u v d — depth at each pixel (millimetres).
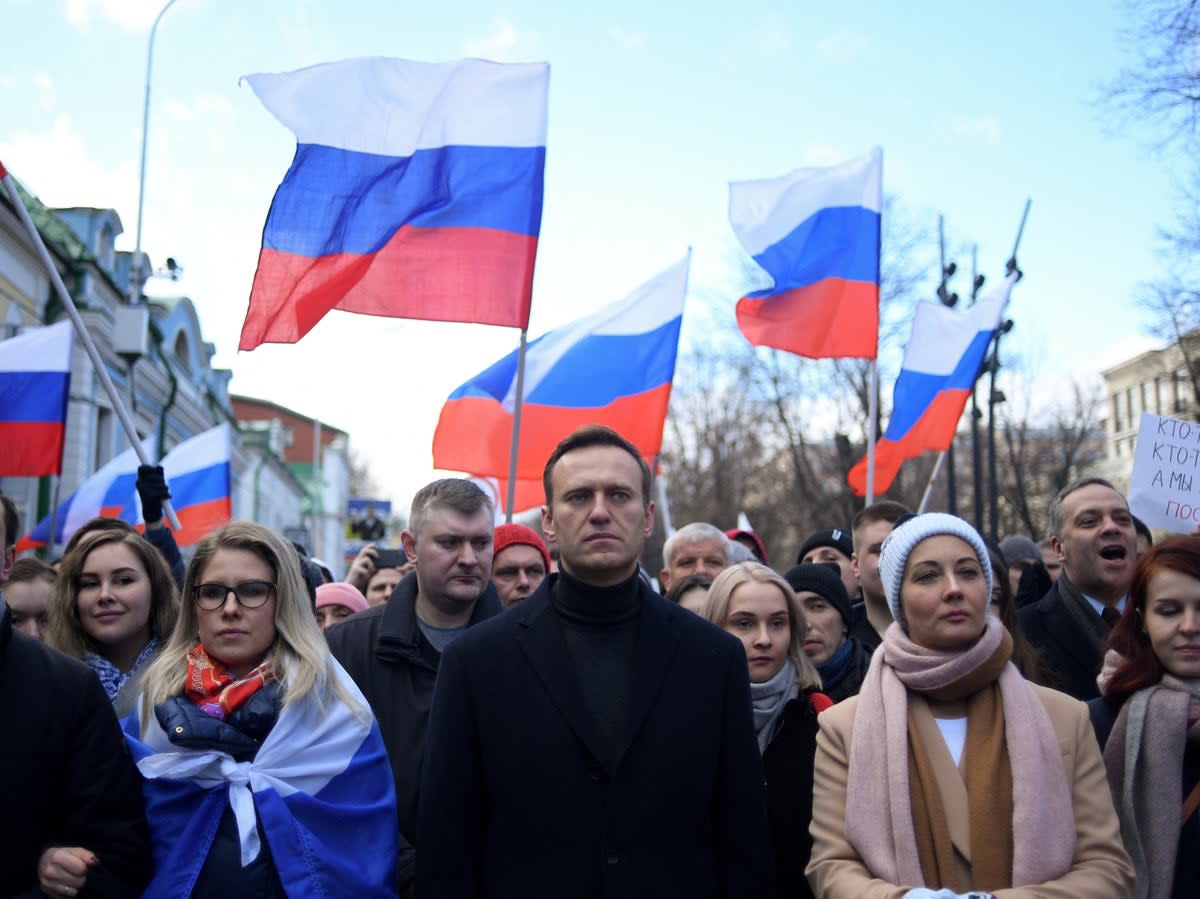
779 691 4023
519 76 5852
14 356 7129
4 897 3102
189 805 3348
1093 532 4738
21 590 5059
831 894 3146
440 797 3197
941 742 3311
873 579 5051
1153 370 24641
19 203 5156
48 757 3203
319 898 3262
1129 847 3428
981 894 2922
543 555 5352
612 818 3102
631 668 3258
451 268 5688
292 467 70062
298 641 3537
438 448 7406
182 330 31734
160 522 5504
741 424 33250
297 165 5648
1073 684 4723
